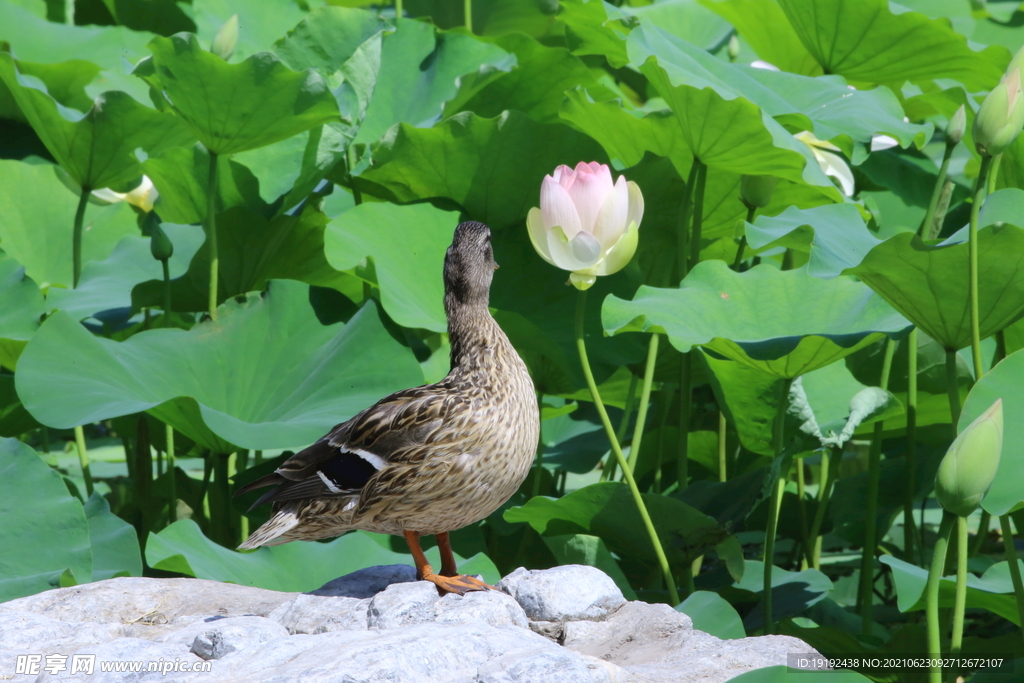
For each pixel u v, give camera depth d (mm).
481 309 5293
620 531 7488
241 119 8266
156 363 8242
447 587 5133
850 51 10688
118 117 9242
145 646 4410
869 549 8180
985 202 6238
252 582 6684
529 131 9180
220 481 9062
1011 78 5156
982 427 4773
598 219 6164
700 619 5875
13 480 6832
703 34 16656
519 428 5207
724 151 8086
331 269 10695
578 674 4008
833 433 7625
